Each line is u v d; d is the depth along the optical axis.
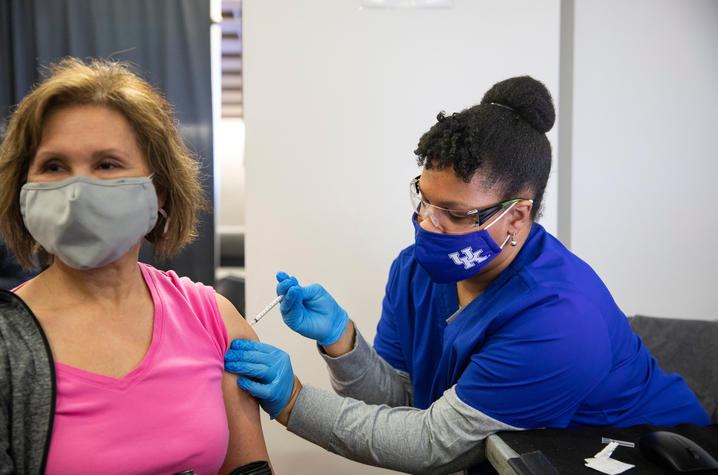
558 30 1.84
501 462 1.02
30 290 0.87
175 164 0.94
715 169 2.02
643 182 2.01
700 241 2.04
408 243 1.86
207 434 0.89
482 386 1.10
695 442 1.09
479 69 1.83
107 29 2.25
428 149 1.11
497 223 1.12
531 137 1.13
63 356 0.82
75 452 0.78
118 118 0.85
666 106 1.99
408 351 1.42
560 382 1.08
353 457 1.18
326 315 1.27
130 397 0.84
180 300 0.98
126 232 0.84
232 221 2.71
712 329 1.58
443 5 1.81
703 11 1.96
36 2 2.23
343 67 1.81
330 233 1.85
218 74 2.38
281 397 1.11
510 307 1.12
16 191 0.86
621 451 1.04
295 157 1.82
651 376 1.27
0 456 0.72
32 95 0.82
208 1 2.27
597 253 2.03
